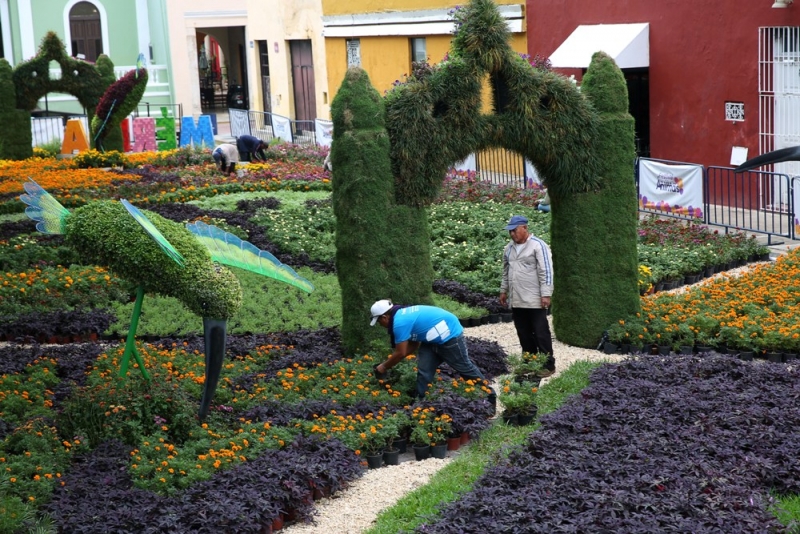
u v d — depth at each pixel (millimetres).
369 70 31000
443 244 16094
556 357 11547
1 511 6914
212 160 26375
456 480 8000
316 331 12203
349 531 7398
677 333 11547
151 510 7242
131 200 20734
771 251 15703
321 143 30594
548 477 7531
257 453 8250
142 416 8781
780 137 18156
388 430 8688
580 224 11742
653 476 7445
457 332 9531
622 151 11688
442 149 10875
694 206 17453
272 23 37656
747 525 6652
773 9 17891
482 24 10727
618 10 21422
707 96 19578
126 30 43719
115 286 14039
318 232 17609
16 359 11055
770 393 9250
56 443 8469
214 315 8922
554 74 11305
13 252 15531
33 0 41688
